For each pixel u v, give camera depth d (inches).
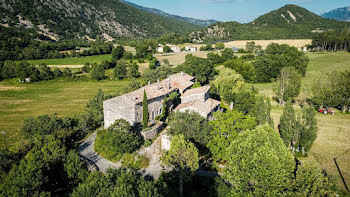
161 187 1045.8
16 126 2358.5
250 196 1020.5
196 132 1459.2
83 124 2063.2
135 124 1844.2
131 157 1569.9
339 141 1817.2
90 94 3614.7
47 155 1285.7
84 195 900.6
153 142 1740.9
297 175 980.6
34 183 1083.9
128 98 1849.2
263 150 1051.3
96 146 1766.7
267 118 1679.4
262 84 3932.1
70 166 1283.2
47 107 3004.4
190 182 1328.7
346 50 5462.6
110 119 2030.0
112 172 1027.3
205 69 3531.0
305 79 3767.2
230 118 1430.9
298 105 2765.7
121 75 4537.4
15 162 1339.8
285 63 4001.0
